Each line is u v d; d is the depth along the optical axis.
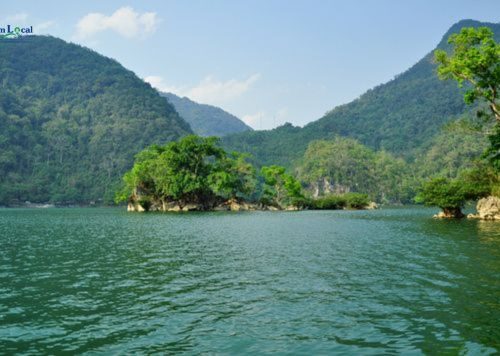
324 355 11.53
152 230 54.16
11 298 18.02
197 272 23.56
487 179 72.56
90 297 18.09
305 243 37.84
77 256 30.27
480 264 25.20
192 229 55.59
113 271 24.11
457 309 15.73
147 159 153.75
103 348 12.18
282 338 12.84
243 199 151.12
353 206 163.50
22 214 118.25
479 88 54.88
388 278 21.42
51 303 17.16
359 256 29.23
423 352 11.70
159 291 19.06
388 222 69.19
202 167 144.62
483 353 11.61
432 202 75.75
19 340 12.91
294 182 152.50
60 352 11.92
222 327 13.91
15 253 32.00
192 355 11.58
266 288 19.42
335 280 21.06
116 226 62.31
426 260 27.00
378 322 14.30
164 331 13.58
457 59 53.59
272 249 33.66
